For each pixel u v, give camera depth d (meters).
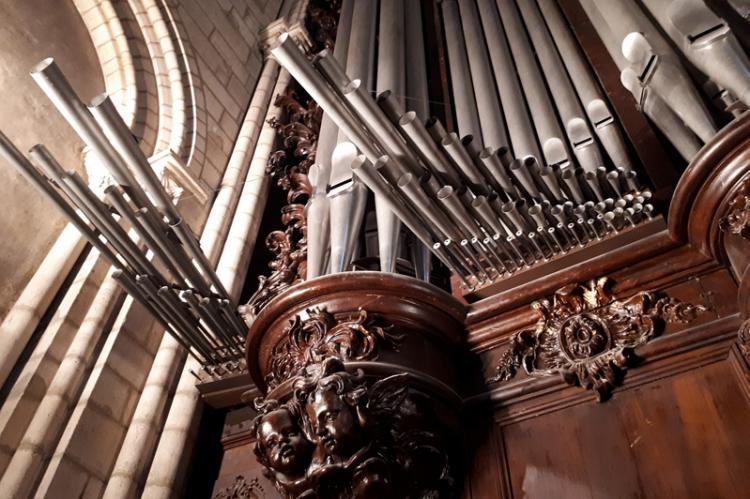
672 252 2.83
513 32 5.52
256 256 5.24
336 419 2.44
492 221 2.85
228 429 3.58
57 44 5.44
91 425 3.57
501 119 4.32
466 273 3.17
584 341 2.76
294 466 2.48
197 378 3.82
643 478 2.38
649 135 3.65
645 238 2.85
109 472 3.56
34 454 3.31
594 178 2.93
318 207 3.58
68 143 5.04
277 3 8.58
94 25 5.92
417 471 2.54
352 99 2.61
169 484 3.47
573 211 2.91
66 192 3.12
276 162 5.45
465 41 5.76
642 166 3.53
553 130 3.92
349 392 2.51
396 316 2.85
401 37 5.60
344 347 2.73
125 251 3.35
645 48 3.17
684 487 2.30
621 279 2.86
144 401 3.85
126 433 3.75
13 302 4.19
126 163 3.29
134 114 5.52
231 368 3.75
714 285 2.71
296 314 2.92
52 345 3.83
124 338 4.03
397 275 2.88
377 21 6.13
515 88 4.64
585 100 4.17
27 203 4.55
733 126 2.47
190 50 6.27
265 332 3.02
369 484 2.40
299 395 2.57
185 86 6.00
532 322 2.95
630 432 2.51
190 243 3.42
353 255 3.34
